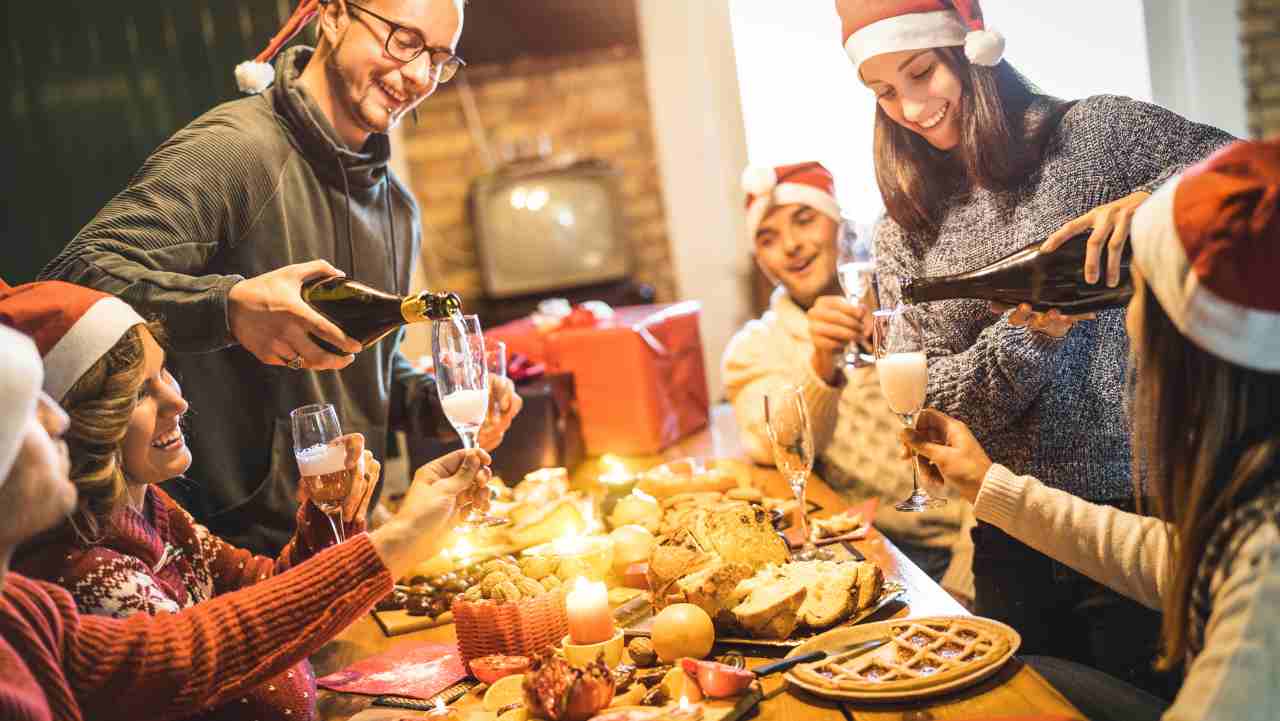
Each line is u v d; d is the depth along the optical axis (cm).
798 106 432
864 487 250
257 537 205
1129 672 186
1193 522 105
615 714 122
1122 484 189
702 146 436
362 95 205
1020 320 173
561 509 193
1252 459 101
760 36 429
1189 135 183
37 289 131
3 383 88
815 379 239
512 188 423
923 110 196
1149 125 185
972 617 139
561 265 427
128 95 374
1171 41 401
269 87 209
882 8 194
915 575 163
